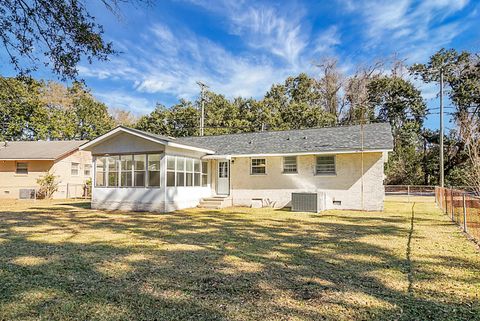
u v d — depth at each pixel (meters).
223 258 5.77
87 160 24.53
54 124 30.56
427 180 30.67
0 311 3.46
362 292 4.05
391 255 5.93
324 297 3.89
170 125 35.19
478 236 7.65
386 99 33.41
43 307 3.58
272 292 4.05
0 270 5.00
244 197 16.00
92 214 12.59
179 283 4.40
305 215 12.17
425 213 12.47
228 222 10.39
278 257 5.85
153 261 5.55
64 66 5.98
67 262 5.48
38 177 21.41
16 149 22.78
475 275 4.72
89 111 35.34
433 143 31.38
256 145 16.47
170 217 11.69
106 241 7.31
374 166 13.57
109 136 14.30
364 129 15.68
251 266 5.25
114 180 14.50
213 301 3.76
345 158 14.10
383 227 9.20
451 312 3.45
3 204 17.14
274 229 9.00
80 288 4.20
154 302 3.73
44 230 8.84
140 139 13.90
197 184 15.77
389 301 3.76
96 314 3.40
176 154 14.12
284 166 15.34
